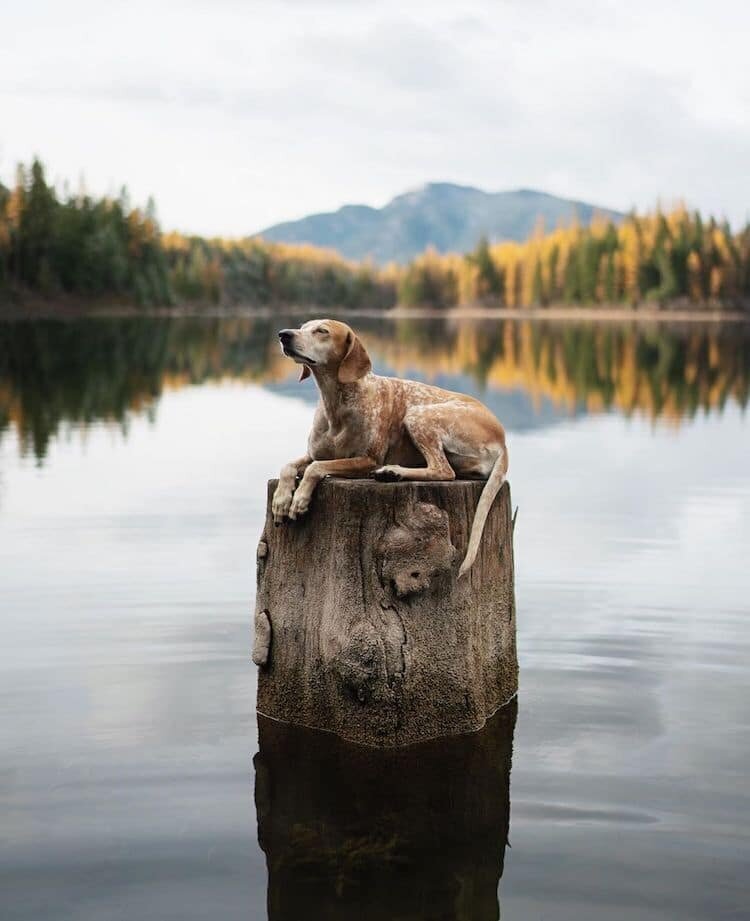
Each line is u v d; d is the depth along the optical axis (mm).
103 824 4742
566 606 7727
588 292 147250
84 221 103000
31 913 4109
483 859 4520
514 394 25094
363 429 5836
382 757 5465
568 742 5605
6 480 12562
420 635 5574
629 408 21828
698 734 5672
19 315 78250
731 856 4531
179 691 6148
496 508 5957
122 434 16969
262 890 4277
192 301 140750
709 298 137375
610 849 4598
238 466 13844
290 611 5828
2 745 5434
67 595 7793
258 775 5234
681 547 9438
